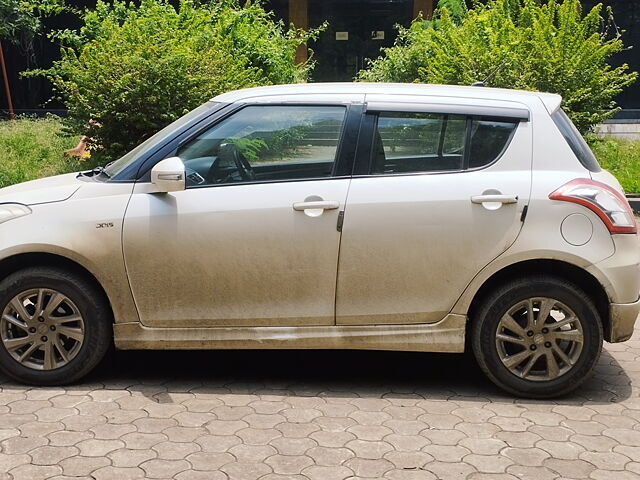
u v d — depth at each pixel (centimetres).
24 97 2272
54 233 459
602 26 2183
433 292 460
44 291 466
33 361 476
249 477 367
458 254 455
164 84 990
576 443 409
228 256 458
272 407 451
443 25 1432
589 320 457
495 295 460
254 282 461
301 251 457
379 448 399
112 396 463
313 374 507
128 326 468
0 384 477
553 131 471
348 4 2458
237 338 467
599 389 488
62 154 1228
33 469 372
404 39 1841
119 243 459
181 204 460
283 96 481
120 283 462
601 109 1315
